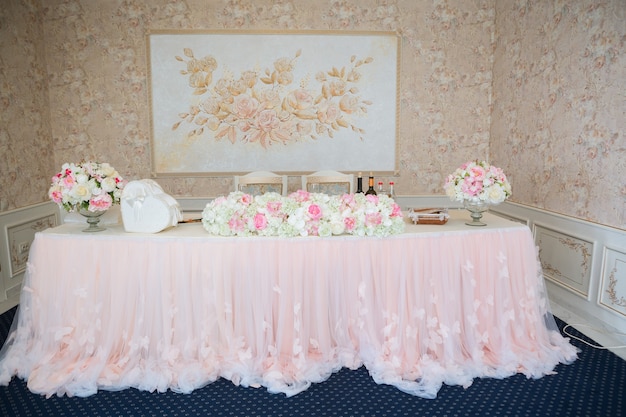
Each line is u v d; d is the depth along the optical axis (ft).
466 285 8.22
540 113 11.89
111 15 13.32
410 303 8.08
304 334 7.94
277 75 13.76
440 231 8.15
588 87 10.09
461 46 14.10
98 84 13.61
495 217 9.59
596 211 9.98
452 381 7.61
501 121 13.82
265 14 13.52
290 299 7.88
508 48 13.30
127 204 7.86
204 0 13.37
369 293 8.02
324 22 13.67
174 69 13.58
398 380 7.54
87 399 7.18
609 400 7.07
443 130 14.46
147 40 13.41
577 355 8.57
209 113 13.84
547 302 9.02
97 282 7.84
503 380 7.72
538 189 12.10
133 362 7.77
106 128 13.83
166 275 7.70
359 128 14.21
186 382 7.43
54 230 8.29
